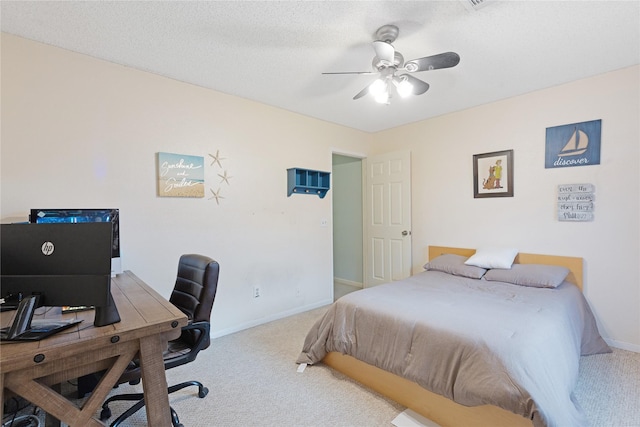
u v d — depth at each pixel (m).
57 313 1.43
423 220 4.06
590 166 2.81
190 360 1.73
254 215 3.33
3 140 2.04
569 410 1.47
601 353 2.57
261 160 3.39
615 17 1.91
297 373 2.35
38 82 2.15
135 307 1.48
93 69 2.37
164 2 1.76
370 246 4.65
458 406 1.67
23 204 2.10
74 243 1.18
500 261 3.03
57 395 1.11
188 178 2.83
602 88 2.73
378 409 1.92
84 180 2.33
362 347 2.12
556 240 3.01
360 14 1.88
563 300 2.31
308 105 3.47
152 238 2.65
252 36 2.11
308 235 3.87
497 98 3.30
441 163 3.87
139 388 2.15
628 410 1.84
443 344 1.73
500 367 1.48
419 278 3.04
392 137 4.40
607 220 2.73
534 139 3.12
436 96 3.23
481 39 2.16
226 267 3.11
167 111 2.73
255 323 3.35
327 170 4.07
